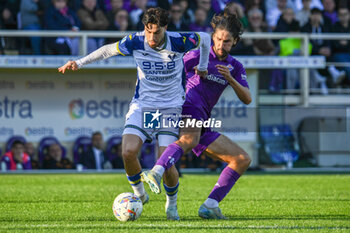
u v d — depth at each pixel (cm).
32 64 5125
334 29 6328
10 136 5200
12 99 5206
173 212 2236
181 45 2162
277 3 6172
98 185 3925
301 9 6269
